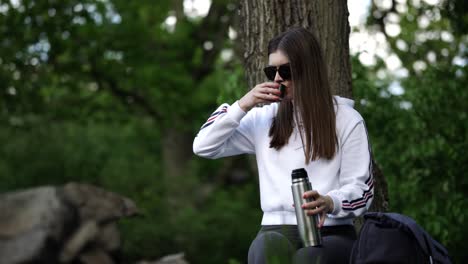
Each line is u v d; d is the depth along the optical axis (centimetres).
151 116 1495
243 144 280
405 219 239
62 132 1670
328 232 256
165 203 1298
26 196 627
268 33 330
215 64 1518
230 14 1388
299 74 262
